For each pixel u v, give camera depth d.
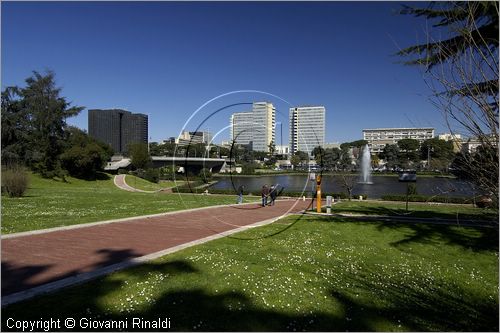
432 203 30.80
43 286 7.33
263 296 7.15
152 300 6.76
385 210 24.17
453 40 7.80
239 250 11.05
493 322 6.82
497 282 9.41
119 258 10.02
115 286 7.43
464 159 5.46
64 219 16.91
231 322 6.03
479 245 12.95
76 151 64.56
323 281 8.34
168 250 10.78
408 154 101.81
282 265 9.45
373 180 79.94
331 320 6.34
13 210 20.27
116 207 23.62
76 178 65.38
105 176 71.25
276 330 5.86
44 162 61.88
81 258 9.93
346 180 43.81
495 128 5.00
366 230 15.64
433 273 9.88
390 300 7.50
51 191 43.22
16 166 36.59
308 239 13.33
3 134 64.19
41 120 64.75
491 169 5.18
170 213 20.59
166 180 70.69
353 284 8.34
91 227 15.09
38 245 11.38
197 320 6.05
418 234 14.77
